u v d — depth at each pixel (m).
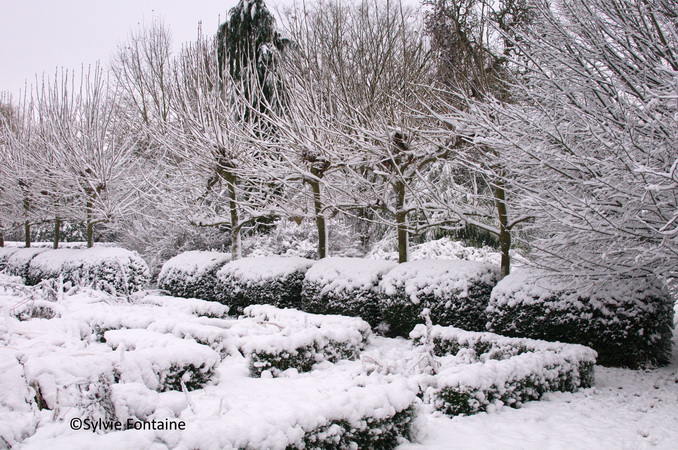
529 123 5.68
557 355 5.02
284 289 9.38
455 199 8.95
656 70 5.07
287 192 11.27
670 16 5.50
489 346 5.72
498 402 4.39
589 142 5.93
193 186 12.60
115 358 4.10
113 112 14.46
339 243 14.16
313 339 5.73
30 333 5.07
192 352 4.59
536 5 6.23
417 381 4.62
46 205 15.05
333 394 3.52
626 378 5.45
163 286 11.91
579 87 5.76
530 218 7.32
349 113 9.49
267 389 4.71
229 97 11.57
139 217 15.42
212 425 2.73
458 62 7.88
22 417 3.11
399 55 9.90
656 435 3.82
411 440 3.66
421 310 7.38
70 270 12.32
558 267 5.71
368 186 9.45
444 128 8.43
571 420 4.20
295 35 10.56
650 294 5.70
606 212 5.56
